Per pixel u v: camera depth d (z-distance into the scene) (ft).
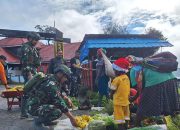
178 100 8.81
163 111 8.59
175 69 8.80
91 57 19.20
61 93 8.95
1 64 13.38
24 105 11.31
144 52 20.21
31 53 11.78
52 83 8.31
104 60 12.86
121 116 8.75
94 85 17.04
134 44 19.44
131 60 9.86
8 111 13.29
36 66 12.00
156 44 19.66
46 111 8.36
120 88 8.74
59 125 9.46
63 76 8.46
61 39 32.91
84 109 12.93
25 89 8.59
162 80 8.63
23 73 11.76
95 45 18.71
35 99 8.45
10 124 10.50
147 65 8.84
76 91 16.84
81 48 21.27
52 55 53.52
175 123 8.78
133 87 10.20
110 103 11.49
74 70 17.33
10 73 50.60
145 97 8.66
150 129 8.05
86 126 8.96
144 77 8.84
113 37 19.88
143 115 8.65
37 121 8.67
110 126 8.90
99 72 13.24
